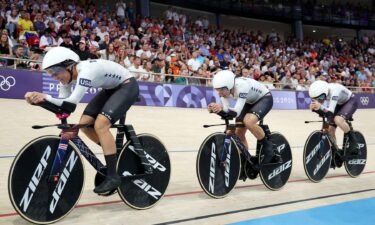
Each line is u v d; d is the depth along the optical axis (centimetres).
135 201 267
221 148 309
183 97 903
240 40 1427
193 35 1253
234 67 1130
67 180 241
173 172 389
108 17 1076
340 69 1532
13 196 218
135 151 270
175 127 648
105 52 841
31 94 214
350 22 1911
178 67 945
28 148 226
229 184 314
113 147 248
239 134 348
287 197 319
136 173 270
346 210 285
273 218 258
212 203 291
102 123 243
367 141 697
